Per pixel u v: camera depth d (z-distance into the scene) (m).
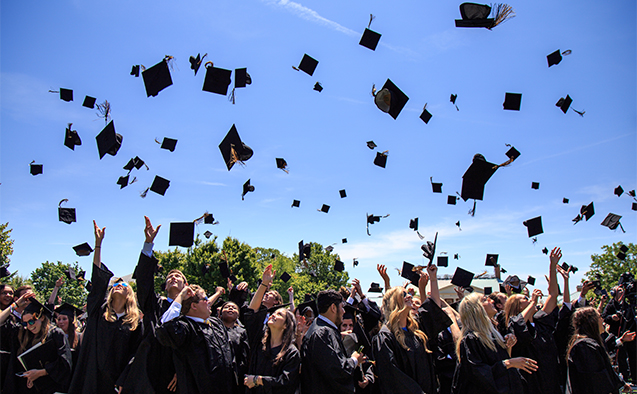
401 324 3.75
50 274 49.28
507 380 3.58
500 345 3.84
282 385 3.27
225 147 5.38
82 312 6.99
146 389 3.70
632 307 6.86
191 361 3.47
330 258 38.38
